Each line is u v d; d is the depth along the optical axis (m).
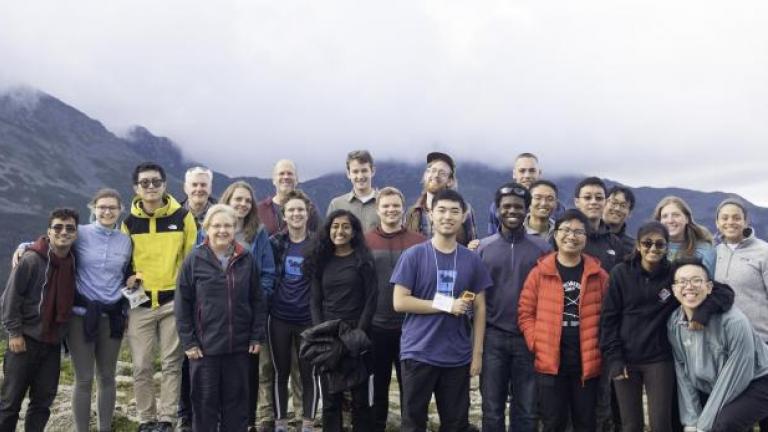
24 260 4.45
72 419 5.06
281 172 5.35
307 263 4.58
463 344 4.27
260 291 4.62
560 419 4.31
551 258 4.42
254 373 4.82
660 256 4.18
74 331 4.61
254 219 4.86
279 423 4.84
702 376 4.13
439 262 4.30
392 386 6.14
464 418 4.25
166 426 4.63
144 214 4.82
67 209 4.55
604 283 4.37
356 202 5.34
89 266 4.64
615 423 4.74
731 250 4.61
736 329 4.07
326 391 4.45
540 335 4.33
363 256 4.50
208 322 4.41
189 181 5.14
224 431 4.46
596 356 4.28
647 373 4.21
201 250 4.50
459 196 4.31
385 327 4.63
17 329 4.40
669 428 4.14
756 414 4.09
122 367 6.43
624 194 4.89
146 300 4.70
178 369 4.74
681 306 4.20
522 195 4.58
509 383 4.71
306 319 4.81
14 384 4.42
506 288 4.48
